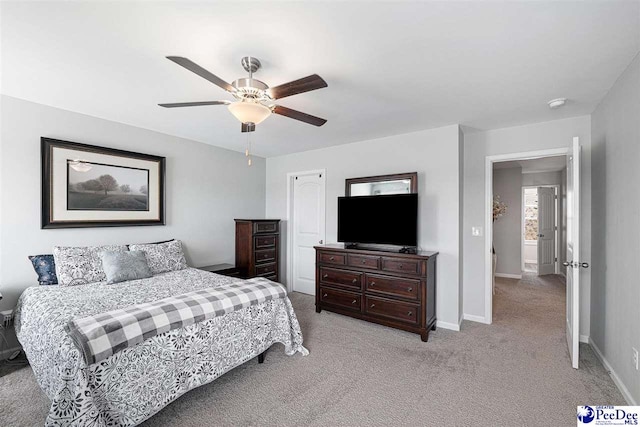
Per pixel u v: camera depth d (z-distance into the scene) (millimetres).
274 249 4801
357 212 3859
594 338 2840
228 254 4629
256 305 2449
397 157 3824
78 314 1955
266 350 2617
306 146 4480
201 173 4250
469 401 2055
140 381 1727
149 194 3619
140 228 3564
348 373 2426
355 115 3062
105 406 1580
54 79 2283
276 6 1456
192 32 1675
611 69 2102
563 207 6484
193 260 4156
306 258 4941
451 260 3420
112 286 2662
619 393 2129
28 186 2758
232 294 2334
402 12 1498
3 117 2623
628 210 2066
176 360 1901
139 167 3523
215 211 4449
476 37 1718
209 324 2104
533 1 1413
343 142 4223
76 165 3035
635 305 1940
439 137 3502
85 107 2902
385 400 2074
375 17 1537
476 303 3674
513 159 3510
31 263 2760
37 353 1926
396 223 3523
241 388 2215
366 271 3482
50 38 1735
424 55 1915
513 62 2002
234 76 2203
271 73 2150
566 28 1628
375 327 3428
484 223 3627
